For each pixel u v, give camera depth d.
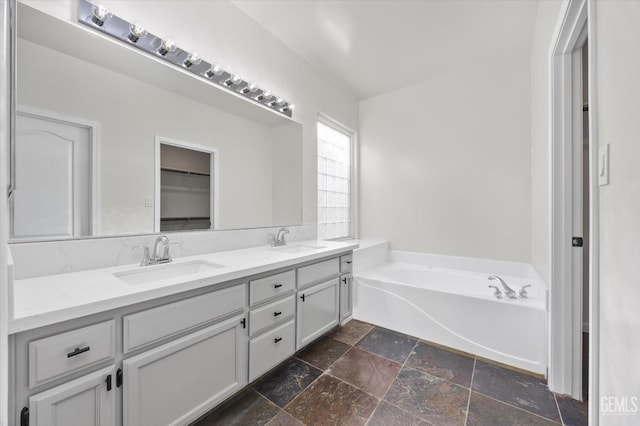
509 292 2.01
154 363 1.08
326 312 2.13
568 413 1.41
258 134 2.23
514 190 2.69
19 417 0.78
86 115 1.34
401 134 3.34
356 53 2.63
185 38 1.74
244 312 1.46
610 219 0.75
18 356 0.78
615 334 0.72
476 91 2.87
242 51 2.10
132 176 1.50
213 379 1.30
